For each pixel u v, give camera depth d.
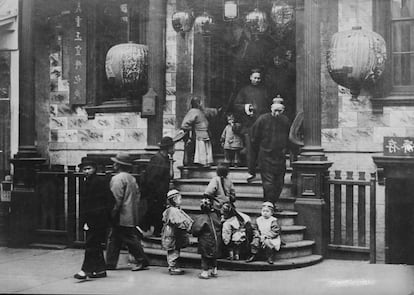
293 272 8.65
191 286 8.00
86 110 12.81
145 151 11.34
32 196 11.81
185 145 11.36
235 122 11.13
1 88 12.83
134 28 12.02
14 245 11.77
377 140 10.25
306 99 9.98
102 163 11.27
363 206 9.61
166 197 9.75
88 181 8.70
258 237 8.85
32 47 12.27
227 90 11.43
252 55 10.98
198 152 11.09
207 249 8.37
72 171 11.57
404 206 9.37
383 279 8.30
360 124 10.36
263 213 8.96
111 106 12.55
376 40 9.74
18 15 12.48
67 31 12.87
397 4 10.19
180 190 10.91
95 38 12.66
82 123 12.85
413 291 8.05
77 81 12.84
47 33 13.02
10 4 12.55
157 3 11.15
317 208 9.66
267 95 10.97
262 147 9.57
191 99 11.29
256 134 9.62
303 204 9.75
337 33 9.96
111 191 8.71
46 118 13.12
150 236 9.91
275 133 9.53
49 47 13.06
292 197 10.22
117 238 9.18
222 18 10.88
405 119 10.06
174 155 11.95
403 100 10.04
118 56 11.52
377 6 10.23
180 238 8.79
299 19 10.23
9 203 12.23
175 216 8.67
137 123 12.34
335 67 9.84
